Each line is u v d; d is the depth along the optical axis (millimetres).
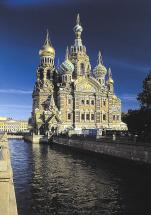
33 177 46469
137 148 59000
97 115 154500
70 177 46906
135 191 36875
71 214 27375
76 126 149875
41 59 169000
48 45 169500
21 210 28375
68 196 34250
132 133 82438
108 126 157250
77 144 102312
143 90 71688
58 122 148750
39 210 28438
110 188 38719
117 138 77688
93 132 110562
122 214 27578
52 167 58250
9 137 195375
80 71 164625
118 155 68125
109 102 159125
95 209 29062
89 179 45156
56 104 157000
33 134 150500
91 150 87688
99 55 172875
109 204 30953
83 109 152750
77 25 170000
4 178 12914
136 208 29484
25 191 36531
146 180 44188
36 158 75250
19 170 53750
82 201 31984
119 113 161500
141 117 72062
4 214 11797
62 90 150750
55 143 135000
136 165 59094
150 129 73688
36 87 164375
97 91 155750
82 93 153000
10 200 17859
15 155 83125
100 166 60250
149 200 32562
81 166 60188
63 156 81188
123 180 44281
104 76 171000
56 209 28875
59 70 166250
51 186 39656
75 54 166000
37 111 157625
